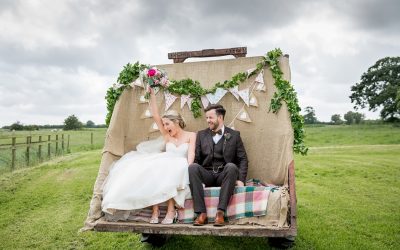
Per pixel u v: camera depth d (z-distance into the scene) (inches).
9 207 325.7
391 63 3075.8
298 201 312.8
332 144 1317.7
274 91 202.4
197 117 214.8
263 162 200.8
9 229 257.1
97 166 578.6
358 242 208.7
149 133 209.9
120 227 160.1
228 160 193.6
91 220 166.6
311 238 215.6
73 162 655.1
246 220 161.3
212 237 222.2
